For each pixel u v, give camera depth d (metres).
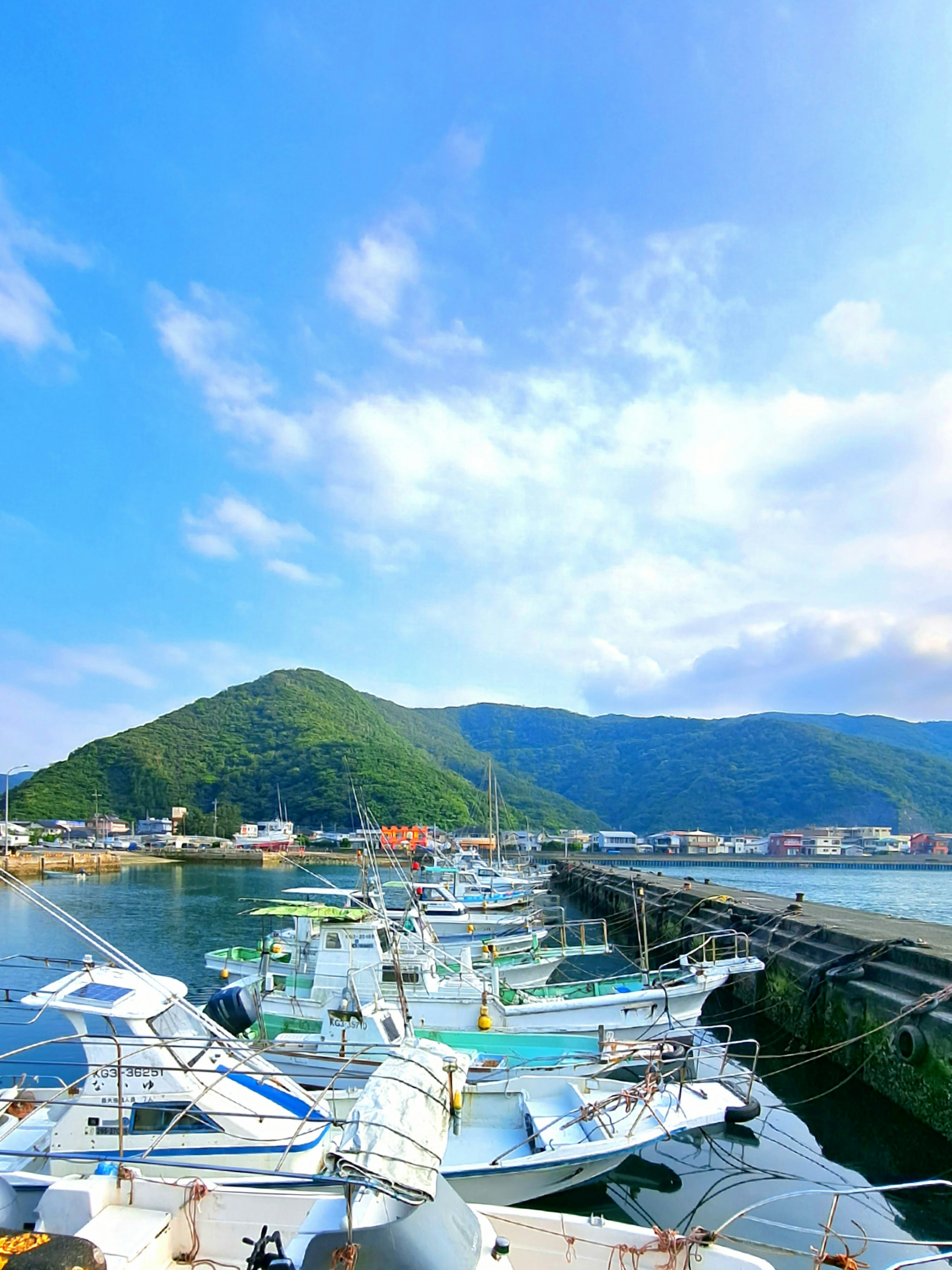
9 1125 8.71
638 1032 15.23
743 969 17.27
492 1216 6.73
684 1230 9.41
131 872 76.56
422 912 20.78
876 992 14.66
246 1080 8.54
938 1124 12.08
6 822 66.31
